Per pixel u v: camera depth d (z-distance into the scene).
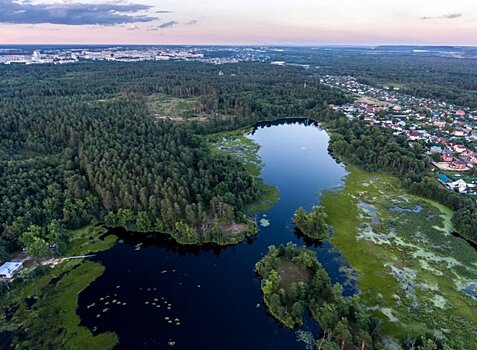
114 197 124.81
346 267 101.62
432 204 140.12
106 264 103.06
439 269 101.31
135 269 101.31
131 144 150.62
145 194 122.94
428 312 85.06
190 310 86.50
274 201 141.50
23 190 118.75
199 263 105.06
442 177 158.25
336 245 112.31
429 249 110.81
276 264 98.00
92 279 96.44
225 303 89.19
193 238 112.25
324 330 78.75
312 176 166.25
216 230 113.50
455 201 134.75
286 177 164.75
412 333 77.62
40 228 108.06
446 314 84.62
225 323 82.88
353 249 110.25
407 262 103.94
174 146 157.00
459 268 101.81
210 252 111.06
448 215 132.00
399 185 156.38
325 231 118.56
